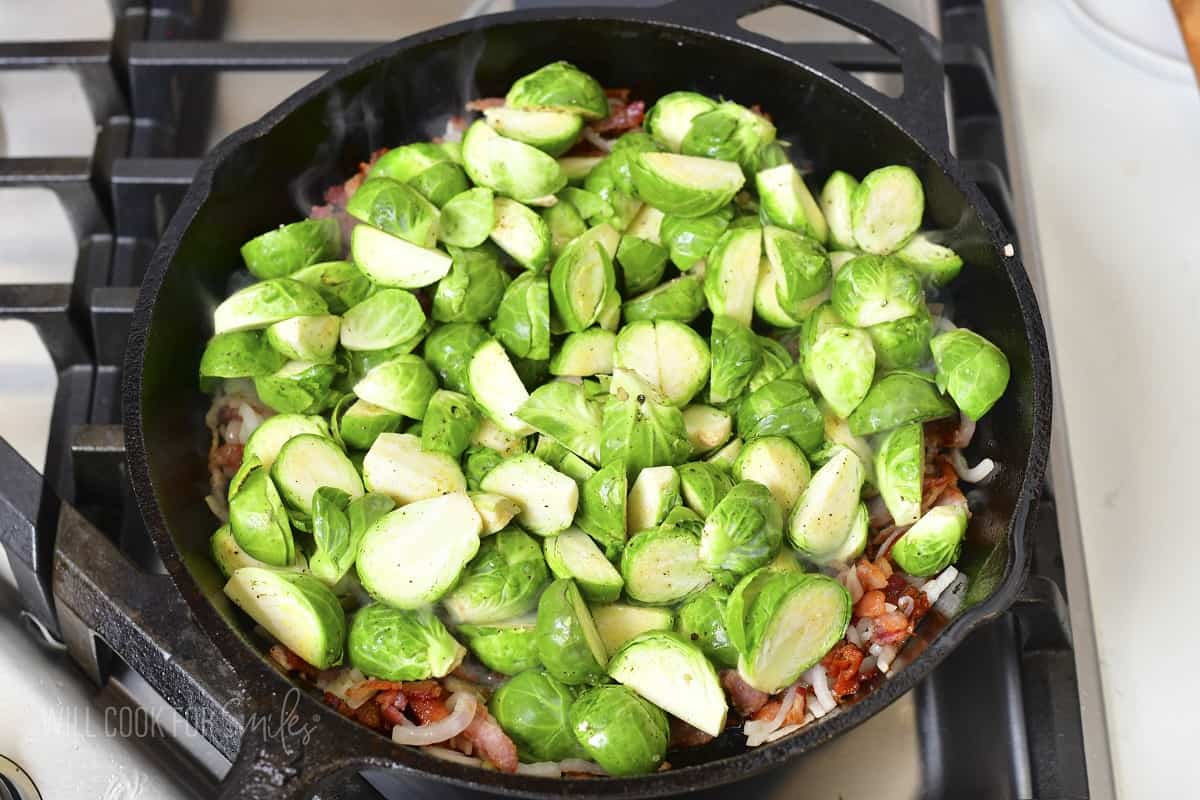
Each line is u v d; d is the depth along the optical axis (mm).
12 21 849
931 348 702
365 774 646
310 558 663
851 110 737
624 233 739
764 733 646
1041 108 849
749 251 717
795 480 677
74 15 853
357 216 711
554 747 634
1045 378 663
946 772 670
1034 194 824
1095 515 747
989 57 829
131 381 640
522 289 695
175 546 612
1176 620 725
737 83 763
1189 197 824
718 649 646
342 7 853
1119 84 855
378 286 706
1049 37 869
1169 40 859
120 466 688
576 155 771
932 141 713
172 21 808
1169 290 799
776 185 723
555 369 701
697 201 719
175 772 648
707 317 734
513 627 648
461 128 770
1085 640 704
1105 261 807
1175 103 851
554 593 632
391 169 739
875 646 662
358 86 733
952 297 734
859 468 674
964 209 710
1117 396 773
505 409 684
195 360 702
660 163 717
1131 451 760
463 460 687
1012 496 683
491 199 712
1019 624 677
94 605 634
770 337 734
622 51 758
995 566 630
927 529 669
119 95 773
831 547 668
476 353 693
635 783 578
